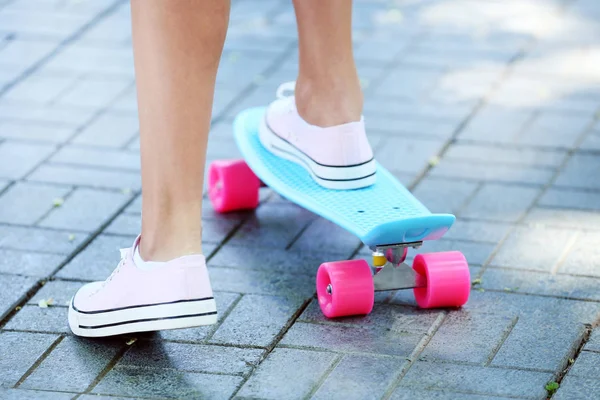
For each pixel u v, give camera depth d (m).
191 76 1.31
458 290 1.44
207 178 1.83
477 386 1.31
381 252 1.46
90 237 1.66
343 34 1.51
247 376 1.34
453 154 1.89
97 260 1.60
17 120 2.02
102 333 1.38
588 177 1.80
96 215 1.72
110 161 1.88
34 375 1.35
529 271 1.55
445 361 1.36
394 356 1.37
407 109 2.04
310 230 1.68
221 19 1.30
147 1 1.28
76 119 2.03
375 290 1.45
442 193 1.77
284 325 1.44
